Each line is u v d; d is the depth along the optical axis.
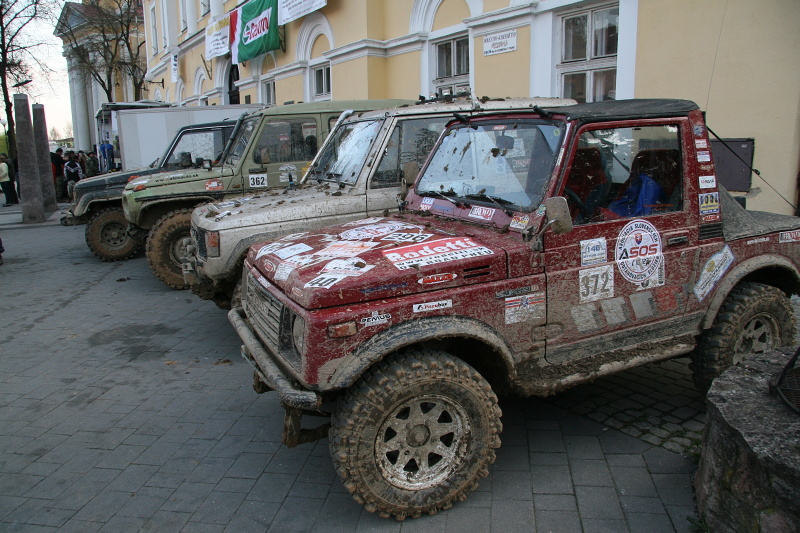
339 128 6.40
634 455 3.54
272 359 3.26
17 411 4.57
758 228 3.84
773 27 6.32
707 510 2.77
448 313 2.91
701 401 4.20
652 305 3.47
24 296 8.09
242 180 7.78
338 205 5.23
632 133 3.38
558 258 3.14
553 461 3.53
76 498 3.41
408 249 3.11
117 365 5.46
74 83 41.03
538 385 3.26
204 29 22.05
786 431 2.46
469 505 3.16
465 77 10.77
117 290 8.31
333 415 2.92
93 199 10.04
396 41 11.81
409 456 2.98
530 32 9.11
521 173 3.39
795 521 2.28
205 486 3.47
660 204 3.47
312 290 2.77
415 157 5.50
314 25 14.31
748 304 3.78
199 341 6.06
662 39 7.38
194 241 5.90
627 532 2.89
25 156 14.93
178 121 13.25
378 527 3.02
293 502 3.28
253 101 18.52
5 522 3.22
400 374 2.82
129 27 30.88
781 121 6.39
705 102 7.03
